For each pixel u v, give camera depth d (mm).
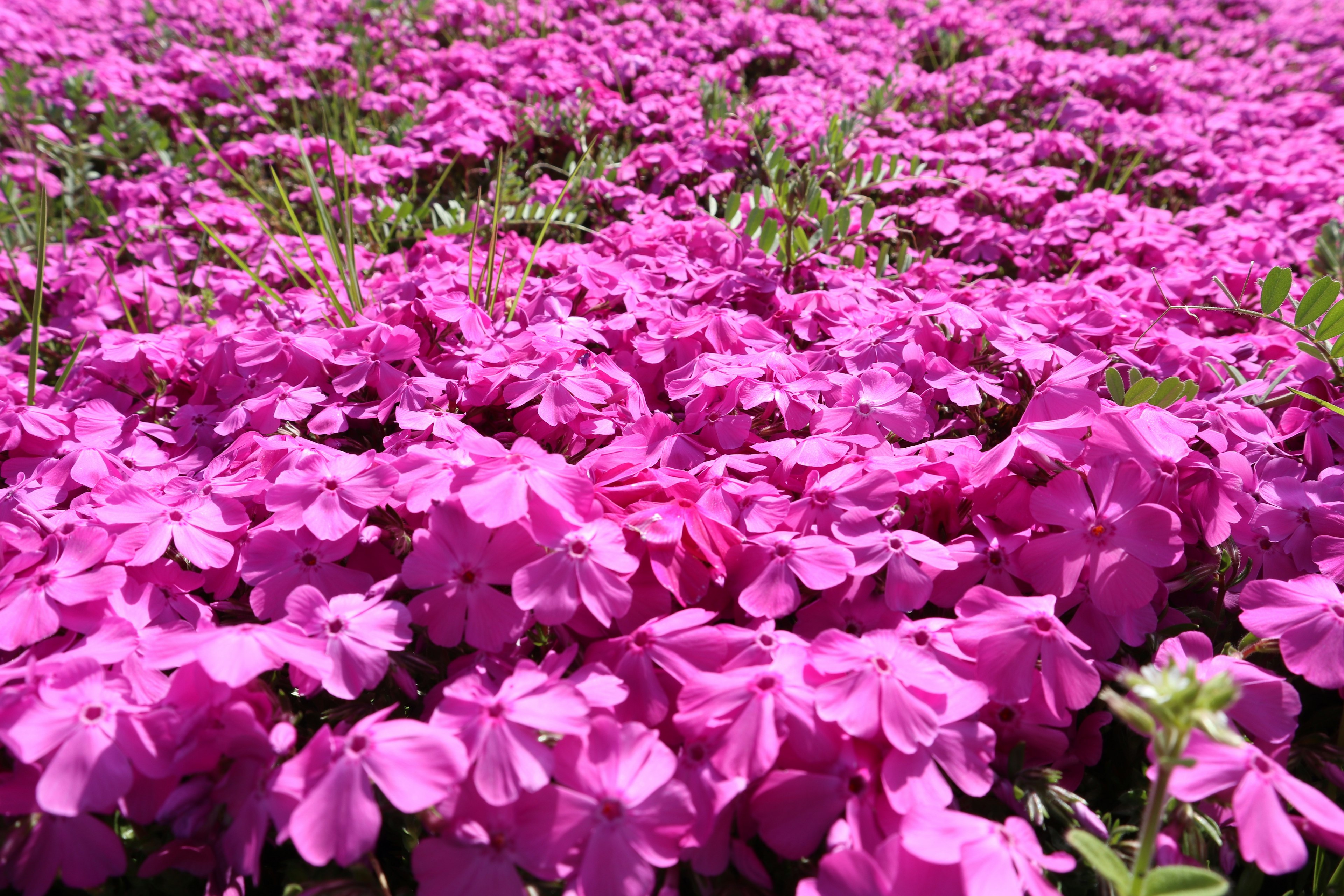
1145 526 126
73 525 137
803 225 262
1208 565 138
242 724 104
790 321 210
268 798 104
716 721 108
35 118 380
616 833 100
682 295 214
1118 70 439
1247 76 519
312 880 112
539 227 293
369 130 387
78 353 214
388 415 171
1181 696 86
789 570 128
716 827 105
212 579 139
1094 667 123
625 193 306
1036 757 120
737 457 152
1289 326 161
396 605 121
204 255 294
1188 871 92
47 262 271
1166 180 338
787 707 108
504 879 100
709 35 479
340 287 245
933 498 143
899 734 107
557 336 185
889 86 423
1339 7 707
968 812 118
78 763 101
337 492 135
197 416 180
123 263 296
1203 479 138
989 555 134
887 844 99
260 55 482
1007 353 175
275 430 168
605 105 364
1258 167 351
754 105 389
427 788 99
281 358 179
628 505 139
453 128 342
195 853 107
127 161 370
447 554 122
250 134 398
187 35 520
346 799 98
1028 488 139
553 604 115
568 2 543
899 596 126
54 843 102
